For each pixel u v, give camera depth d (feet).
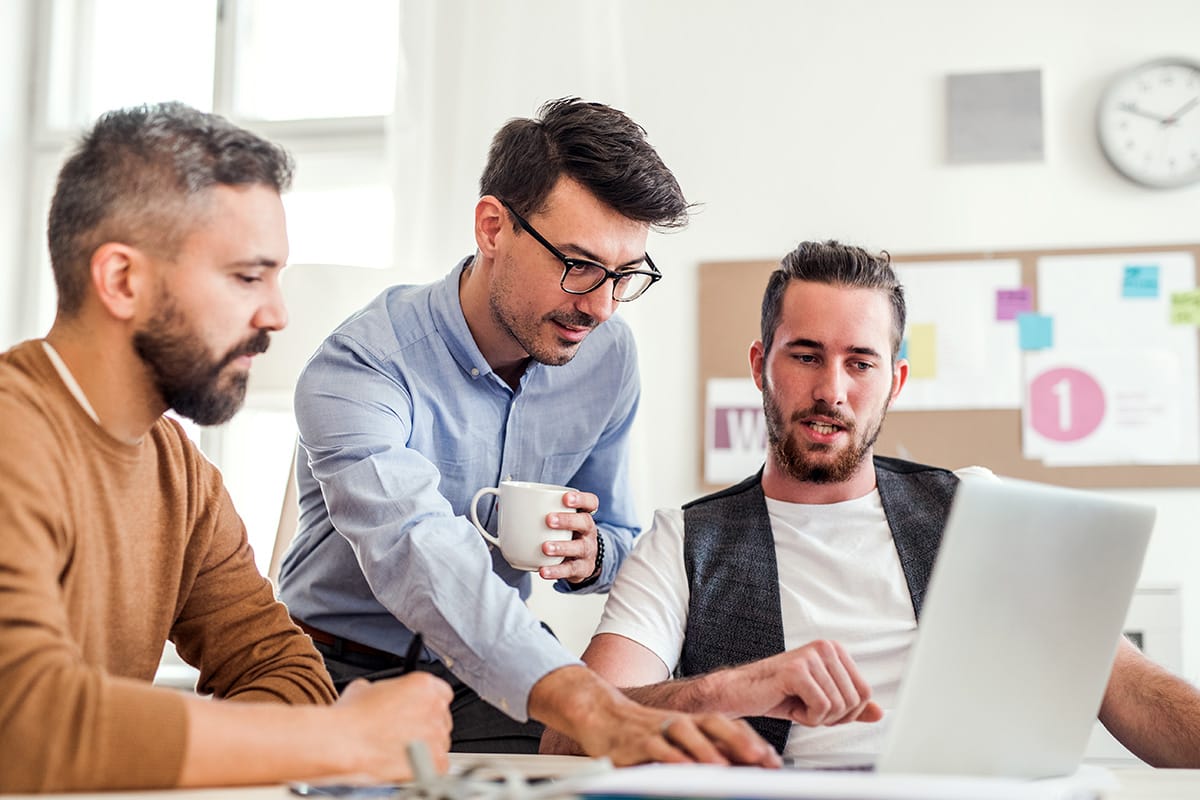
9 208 11.03
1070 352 9.36
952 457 9.40
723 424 9.70
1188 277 9.27
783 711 4.13
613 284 4.99
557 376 5.72
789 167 9.90
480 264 5.31
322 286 8.02
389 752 3.28
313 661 4.20
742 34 10.09
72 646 3.15
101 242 3.42
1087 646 3.35
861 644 5.17
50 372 3.48
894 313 5.51
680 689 4.24
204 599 4.21
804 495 5.49
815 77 9.96
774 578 5.32
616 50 9.70
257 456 10.19
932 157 9.72
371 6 10.94
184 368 3.49
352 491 4.64
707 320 9.82
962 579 2.94
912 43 9.86
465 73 9.68
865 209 9.76
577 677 3.73
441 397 5.42
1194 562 9.04
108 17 11.30
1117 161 9.36
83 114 11.27
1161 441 9.18
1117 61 9.55
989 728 3.14
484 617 4.00
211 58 11.12
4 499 3.16
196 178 3.42
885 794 2.41
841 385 5.35
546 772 3.46
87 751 2.91
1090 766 3.82
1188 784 3.57
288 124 10.75
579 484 6.16
